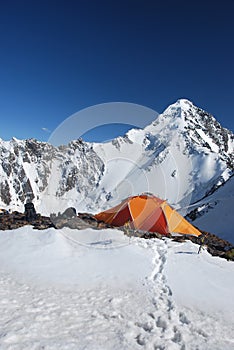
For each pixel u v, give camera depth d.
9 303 5.13
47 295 5.74
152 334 4.61
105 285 6.46
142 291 6.27
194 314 5.41
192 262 8.35
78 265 7.45
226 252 10.12
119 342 4.25
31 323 4.44
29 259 7.67
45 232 9.72
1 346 3.66
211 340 4.58
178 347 4.32
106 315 5.12
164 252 9.14
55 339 4.07
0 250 8.42
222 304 5.89
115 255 8.34
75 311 5.14
